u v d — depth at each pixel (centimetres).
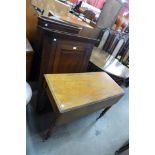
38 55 168
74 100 114
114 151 161
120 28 321
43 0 181
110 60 253
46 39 140
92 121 186
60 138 148
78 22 221
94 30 270
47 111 167
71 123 169
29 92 113
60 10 204
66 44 149
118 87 156
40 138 140
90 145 156
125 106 241
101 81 153
